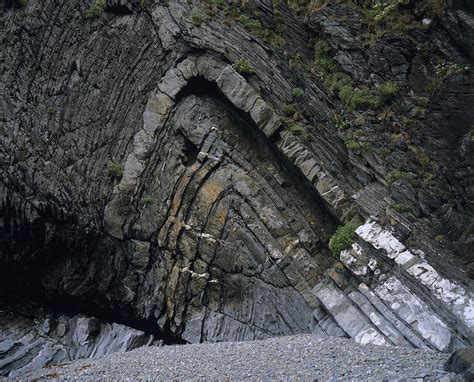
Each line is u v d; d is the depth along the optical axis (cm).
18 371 2059
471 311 1602
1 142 2386
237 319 2066
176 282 2117
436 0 2109
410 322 1662
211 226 2123
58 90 2388
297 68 2259
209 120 2198
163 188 2178
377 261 1833
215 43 2208
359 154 2084
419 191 1909
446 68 2033
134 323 2270
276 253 2052
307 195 2119
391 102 2103
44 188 2294
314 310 1955
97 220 2231
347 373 1229
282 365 1374
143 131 2217
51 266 2344
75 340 2233
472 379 1095
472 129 1898
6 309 2359
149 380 1366
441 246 1794
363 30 2245
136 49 2294
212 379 1297
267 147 2167
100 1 2392
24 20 2508
